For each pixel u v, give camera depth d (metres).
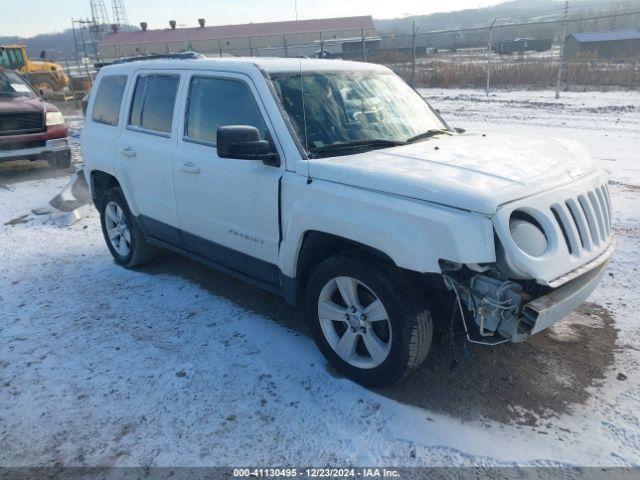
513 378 3.41
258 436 2.99
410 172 3.04
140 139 4.84
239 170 3.79
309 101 3.81
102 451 2.94
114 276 5.36
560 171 3.19
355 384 3.40
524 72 22.98
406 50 30.16
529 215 2.88
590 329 3.96
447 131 4.34
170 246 4.95
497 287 2.74
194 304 4.64
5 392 3.48
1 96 10.79
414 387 3.35
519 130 12.44
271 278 3.90
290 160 3.49
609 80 21.55
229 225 4.04
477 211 2.70
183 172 4.30
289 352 3.81
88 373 3.65
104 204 5.60
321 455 2.84
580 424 2.99
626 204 6.77
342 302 3.50
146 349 3.93
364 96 4.18
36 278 5.38
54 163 11.01
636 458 2.74
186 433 3.04
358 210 3.07
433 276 2.87
